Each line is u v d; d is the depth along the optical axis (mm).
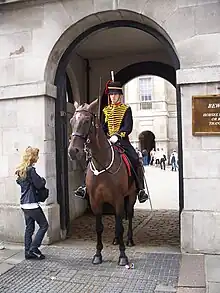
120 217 5312
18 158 6855
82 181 9891
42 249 6293
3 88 6879
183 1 6000
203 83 5879
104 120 5984
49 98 6855
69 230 7508
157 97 38906
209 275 4844
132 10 6227
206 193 5871
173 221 8742
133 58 10258
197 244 5855
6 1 6727
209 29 5887
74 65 9781
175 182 20312
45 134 6711
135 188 6109
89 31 6910
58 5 6621
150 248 6266
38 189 5773
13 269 5289
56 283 4758
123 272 5090
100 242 5512
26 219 5797
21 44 6836
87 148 4934
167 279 4809
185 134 5957
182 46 5996
